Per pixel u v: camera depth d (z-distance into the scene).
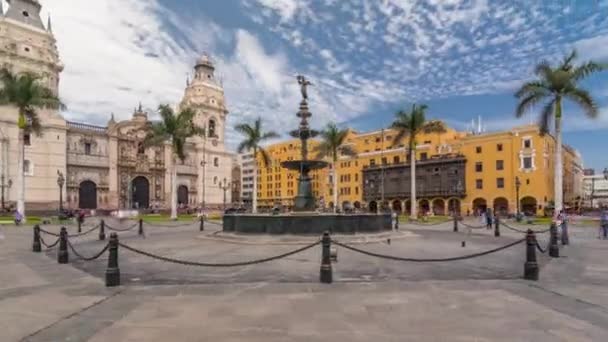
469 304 6.98
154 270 10.33
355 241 15.93
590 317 6.25
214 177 83.12
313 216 16.73
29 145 57.94
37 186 58.47
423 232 23.95
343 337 5.36
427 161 68.75
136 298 7.41
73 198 63.19
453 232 23.98
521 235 21.75
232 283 8.68
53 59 61.94
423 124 37.62
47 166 59.78
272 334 5.48
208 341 5.22
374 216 18.09
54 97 35.03
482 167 62.06
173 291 7.96
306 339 5.29
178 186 76.75
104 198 67.31
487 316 6.29
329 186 88.69
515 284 8.59
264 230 16.84
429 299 7.31
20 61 57.94
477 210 62.50
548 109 24.30
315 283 8.67
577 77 23.50
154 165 74.25
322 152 46.53
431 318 6.18
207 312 6.50
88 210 60.16
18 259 12.61
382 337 5.36
